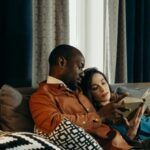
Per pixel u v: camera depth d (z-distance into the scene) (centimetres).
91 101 203
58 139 153
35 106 168
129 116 191
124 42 299
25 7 219
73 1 280
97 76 203
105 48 293
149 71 323
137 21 316
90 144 153
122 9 297
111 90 222
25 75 223
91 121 174
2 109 171
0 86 221
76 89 196
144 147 182
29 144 104
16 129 170
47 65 234
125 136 188
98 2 292
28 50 223
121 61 299
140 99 202
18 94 181
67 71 186
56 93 179
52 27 239
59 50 188
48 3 233
